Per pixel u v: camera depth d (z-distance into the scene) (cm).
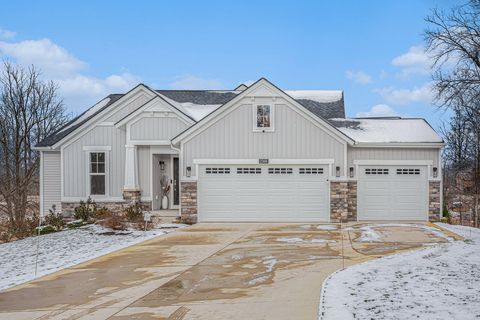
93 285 935
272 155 1966
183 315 705
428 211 1978
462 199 3162
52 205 2225
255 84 1958
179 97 2580
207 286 888
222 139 1973
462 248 1231
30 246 1582
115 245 1482
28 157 3447
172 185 2281
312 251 1252
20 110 3369
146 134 2119
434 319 629
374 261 1059
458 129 3612
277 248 1312
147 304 775
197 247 1364
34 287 939
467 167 3278
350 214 1998
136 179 2131
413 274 909
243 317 685
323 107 2528
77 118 2495
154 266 1104
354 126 2127
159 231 1744
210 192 1984
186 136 1977
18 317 731
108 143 2217
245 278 946
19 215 2709
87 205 2145
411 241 1409
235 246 1364
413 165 1986
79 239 1658
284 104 1966
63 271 1091
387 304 704
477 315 642
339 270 976
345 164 1947
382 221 1981
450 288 793
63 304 800
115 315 718
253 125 1967
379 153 1994
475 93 1938
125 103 2225
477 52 1855
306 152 1961
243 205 1981
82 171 2217
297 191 1972
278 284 884
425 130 2056
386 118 2278
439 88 1972
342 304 712
